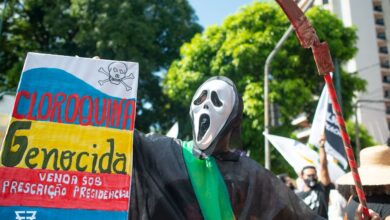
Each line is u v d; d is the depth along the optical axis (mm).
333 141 5793
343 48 12789
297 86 11578
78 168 2309
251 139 11859
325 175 4910
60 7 15227
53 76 2471
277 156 11812
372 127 31172
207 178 2379
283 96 11562
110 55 14461
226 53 12031
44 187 2236
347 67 33031
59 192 2244
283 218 2412
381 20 35125
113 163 2357
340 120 2402
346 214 2789
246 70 11945
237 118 2537
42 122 2365
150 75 15336
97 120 2439
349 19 33781
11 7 16234
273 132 11570
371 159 2975
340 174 5762
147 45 14758
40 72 2461
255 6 12484
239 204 2355
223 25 12867
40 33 16828
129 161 2375
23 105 2375
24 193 2201
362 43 33469
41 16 16547
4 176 2205
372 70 32969
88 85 2502
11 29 16484
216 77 2672
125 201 2287
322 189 4855
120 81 2553
